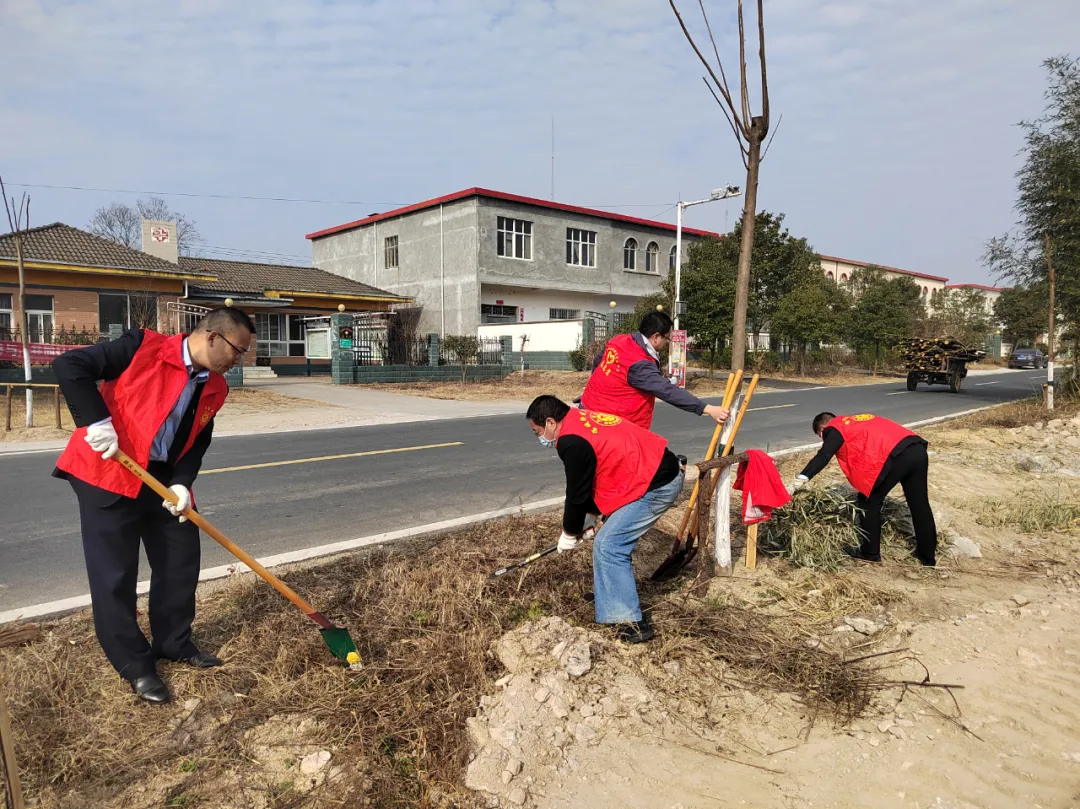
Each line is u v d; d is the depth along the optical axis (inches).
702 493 173.9
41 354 696.4
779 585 173.6
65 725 109.7
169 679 123.6
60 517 240.1
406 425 510.3
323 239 1445.6
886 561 197.2
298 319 1079.6
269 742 108.0
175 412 119.8
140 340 116.4
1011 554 209.5
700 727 117.3
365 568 178.1
